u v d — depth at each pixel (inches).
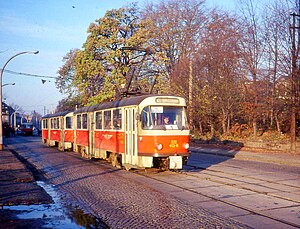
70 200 439.5
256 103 1242.6
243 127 1525.6
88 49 1566.2
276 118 1314.0
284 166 750.5
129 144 665.6
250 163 815.7
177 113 634.8
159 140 609.3
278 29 1151.0
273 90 1117.1
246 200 412.8
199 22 1793.8
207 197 433.4
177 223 326.6
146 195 454.9
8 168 745.0
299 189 474.9
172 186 512.7
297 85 960.3
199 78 1477.6
